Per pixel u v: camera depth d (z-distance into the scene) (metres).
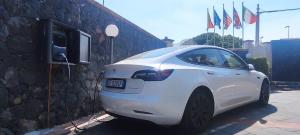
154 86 4.38
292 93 10.88
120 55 8.23
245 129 5.25
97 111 6.93
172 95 4.46
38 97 5.01
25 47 4.68
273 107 7.35
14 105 4.49
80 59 5.74
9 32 4.37
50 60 4.88
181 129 4.80
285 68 14.91
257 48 19.16
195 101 4.87
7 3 4.34
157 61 4.77
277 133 4.98
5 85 4.31
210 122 5.77
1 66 4.23
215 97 5.32
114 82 4.89
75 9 6.05
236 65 6.45
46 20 4.90
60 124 5.60
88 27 6.55
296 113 6.59
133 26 9.20
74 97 6.04
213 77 5.30
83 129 5.30
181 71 4.70
